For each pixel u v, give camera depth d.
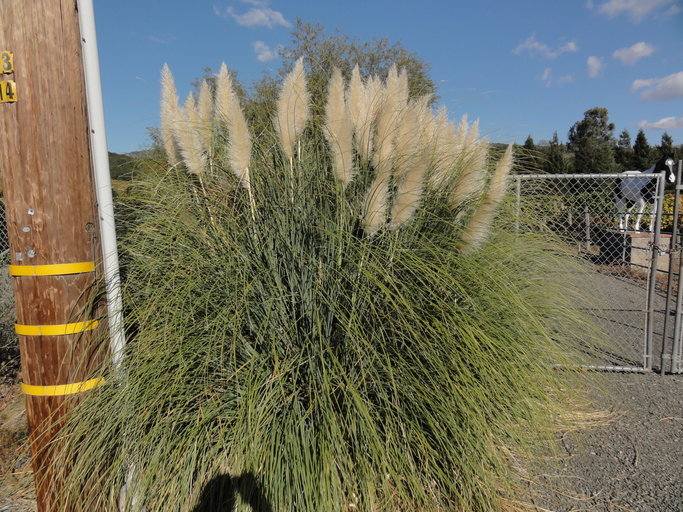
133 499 2.20
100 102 2.30
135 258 2.84
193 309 2.54
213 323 2.52
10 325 4.35
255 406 2.28
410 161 2.85
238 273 2.66
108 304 2.41
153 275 2.72
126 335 2.61
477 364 2.38
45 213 2.16
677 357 4.52
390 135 2.78
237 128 2.77
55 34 2.10
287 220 2.84
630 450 3.17
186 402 2.36
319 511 2.02
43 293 2.19
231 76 3.34
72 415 2.27
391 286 2.61
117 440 2.30
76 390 2.28
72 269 2.21
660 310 6.99
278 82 3.39
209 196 2.99
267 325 2.64
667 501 2.64
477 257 2.97
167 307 2.52
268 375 2.43
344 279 2.71
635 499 2.66
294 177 2.91
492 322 2.69
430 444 2.38
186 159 2.96
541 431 2.64
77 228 2.22
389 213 2.81
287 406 2.38
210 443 2.33
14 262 2.21
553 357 2.89
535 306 3.16
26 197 2.15
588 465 3.00
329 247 2.78
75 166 2.19
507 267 3.20
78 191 2.21
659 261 9.77
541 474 2.86
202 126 3.08
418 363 2.43
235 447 2.24
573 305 3.47
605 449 3.19
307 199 2.89
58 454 2.27
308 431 2.25
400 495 2.19
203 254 2.79
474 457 2.31
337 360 2.42
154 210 3.00
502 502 2.49
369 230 2.71
